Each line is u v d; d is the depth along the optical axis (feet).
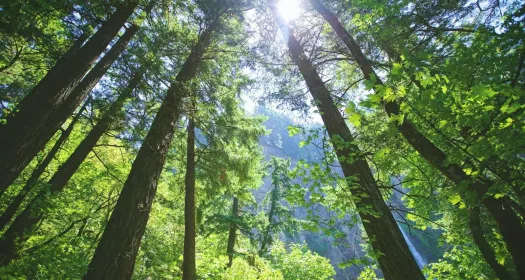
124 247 15.43
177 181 33.76
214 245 42.86
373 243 12.50
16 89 23.18
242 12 27.96
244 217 49.42
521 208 11.04
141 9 24.17
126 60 20.80
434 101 7.35
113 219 16.24
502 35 10.28
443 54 17.33
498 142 7.54
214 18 26.68
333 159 12.29
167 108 21.85
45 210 15.65
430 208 25.35
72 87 17.16
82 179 30.96
